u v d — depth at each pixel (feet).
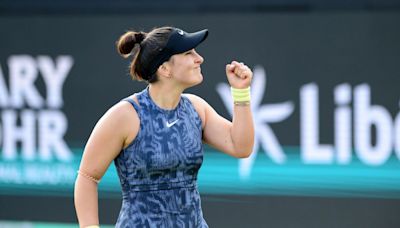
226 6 85.46
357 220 82.23
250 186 84.38
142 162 44.78
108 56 88.12
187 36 45.16
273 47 84.02
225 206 84.79
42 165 89.81
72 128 89.15
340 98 82.53
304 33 83.30
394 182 81.46
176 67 45.03
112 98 88.02
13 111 90.79
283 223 83.82
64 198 89.20
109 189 86.99
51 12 89.66
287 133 83.82
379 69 81.66
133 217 45.14
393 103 81.35
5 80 90.84
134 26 87.25
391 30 81.35
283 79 83.87
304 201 83.46
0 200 90.22
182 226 45.42
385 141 81.61
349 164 82.43
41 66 89.92
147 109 45.24
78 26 88.84
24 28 90.27
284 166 83.87
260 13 84.28
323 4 83.25
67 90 89.30
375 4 82.02
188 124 45.80
